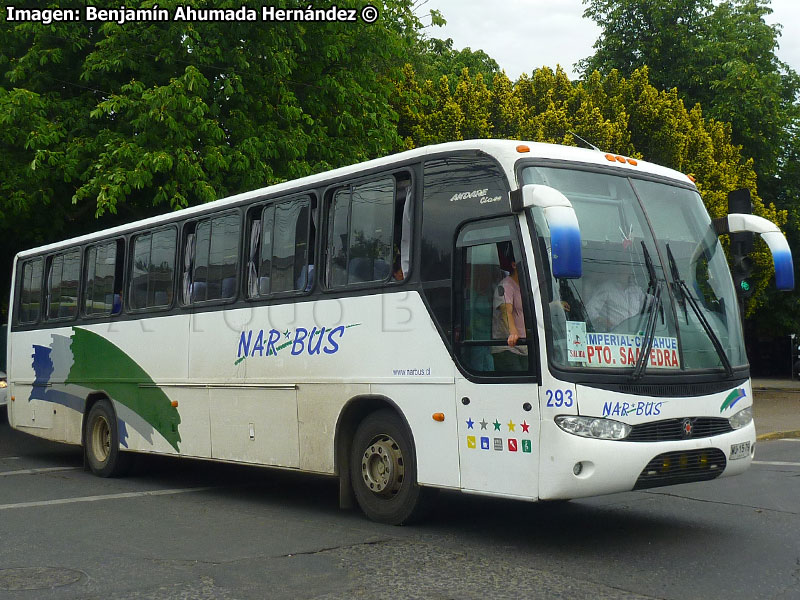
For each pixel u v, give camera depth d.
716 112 28.81
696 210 8.23
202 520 8.77
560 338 6.87
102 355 12.73
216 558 6.99
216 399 10.43
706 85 30.16
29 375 14.71
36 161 15.48
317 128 18.05
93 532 8.16
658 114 21.70
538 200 6.73
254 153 16.30
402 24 20.55
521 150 7.42
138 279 12.16
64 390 13.62
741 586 6.03
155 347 11.59
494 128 21.05
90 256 13.31
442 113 20.98
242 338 10.08
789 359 36.41
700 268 7.93
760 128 29.62
